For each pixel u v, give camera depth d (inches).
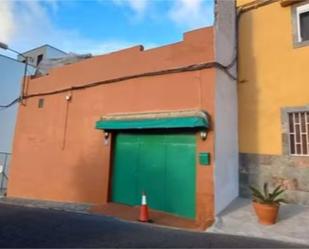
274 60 420.8
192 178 395.9
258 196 343.0
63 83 568.7
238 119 434.9
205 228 336.8
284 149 395.2
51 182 546.9
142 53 465.4
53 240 253.4
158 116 422.6
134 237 272.7
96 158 490.3
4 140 919.7
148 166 440.8
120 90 480.7
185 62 419.8
